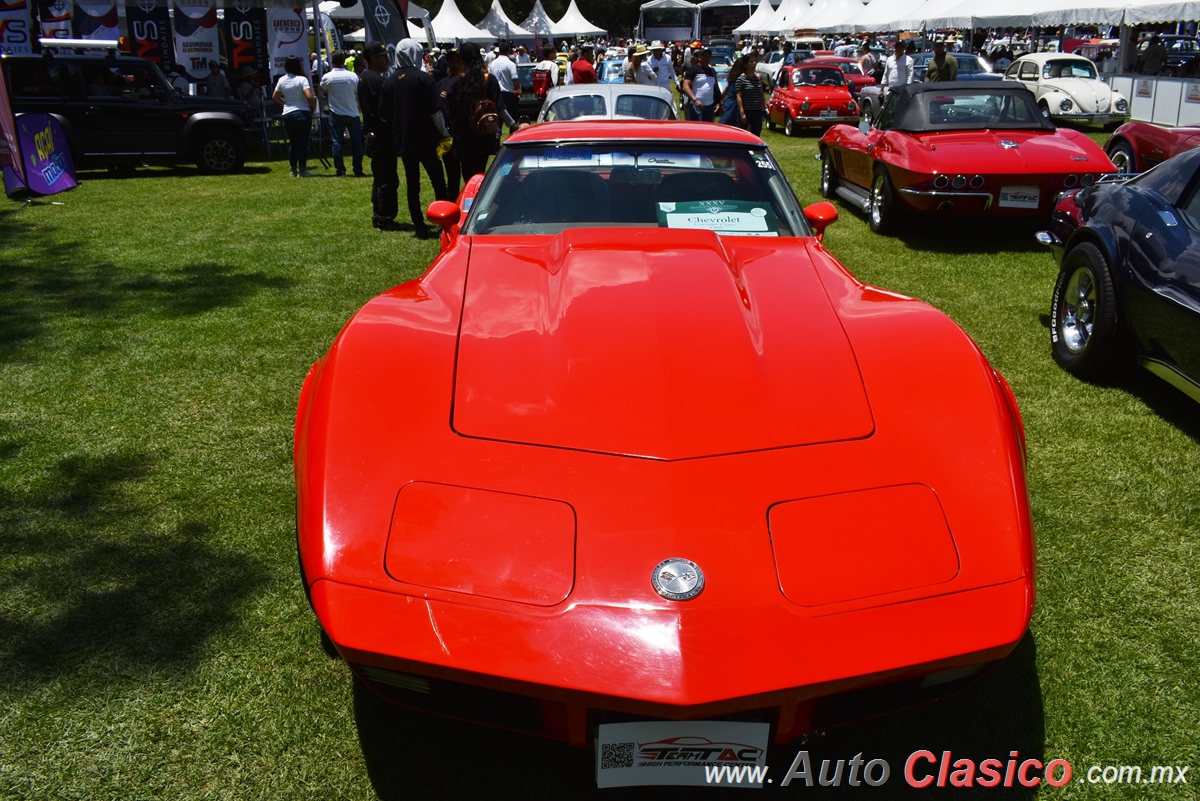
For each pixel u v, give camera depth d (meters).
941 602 1.75
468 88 8.53
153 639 2.42
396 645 1.67
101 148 11.85
